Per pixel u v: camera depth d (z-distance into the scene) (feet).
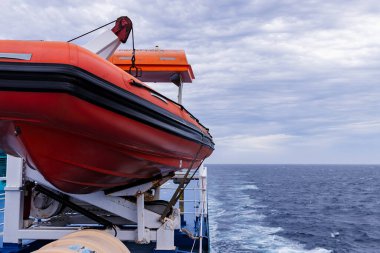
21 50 11.37
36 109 11.40
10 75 11.03
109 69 12.96
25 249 16.98
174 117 16.35
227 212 134.31
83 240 12.29
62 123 11.94
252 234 96.27
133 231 16.66
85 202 17.78
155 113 14.67
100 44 16.63
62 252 10.84
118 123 13.11
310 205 181.37
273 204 172.96
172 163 18.21
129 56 23.59
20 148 13.56
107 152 13.78
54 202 18.51
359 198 220.64
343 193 250.57
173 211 18.74
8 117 11.70
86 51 12.39
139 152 14.96
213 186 265.75
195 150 20.43
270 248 82.02
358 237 107.45
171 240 16.53
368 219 143.74
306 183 344.49
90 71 11.98
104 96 12.39
